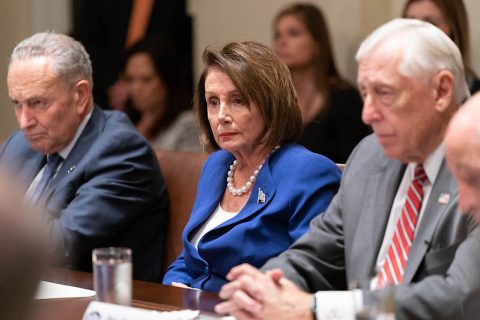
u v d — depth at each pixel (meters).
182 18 7.35
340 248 3.41
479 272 2.73
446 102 2.98
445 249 2.96
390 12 6.42
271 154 3.96
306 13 5.96
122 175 4.68
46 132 4.73
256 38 7.15
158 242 4.79
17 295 1.17
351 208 3.34
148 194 4.73
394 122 2.99
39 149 4.80
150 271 4.74
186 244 4.06
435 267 2.97
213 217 4.07
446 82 2.97
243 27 7.20
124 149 4.74
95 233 4.57
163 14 7.35
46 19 7.84
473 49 5.71
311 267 3.35
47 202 4.71
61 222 4.55
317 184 3.80
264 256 3.79
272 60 3.94
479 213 2.52
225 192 4.09
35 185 4.94
